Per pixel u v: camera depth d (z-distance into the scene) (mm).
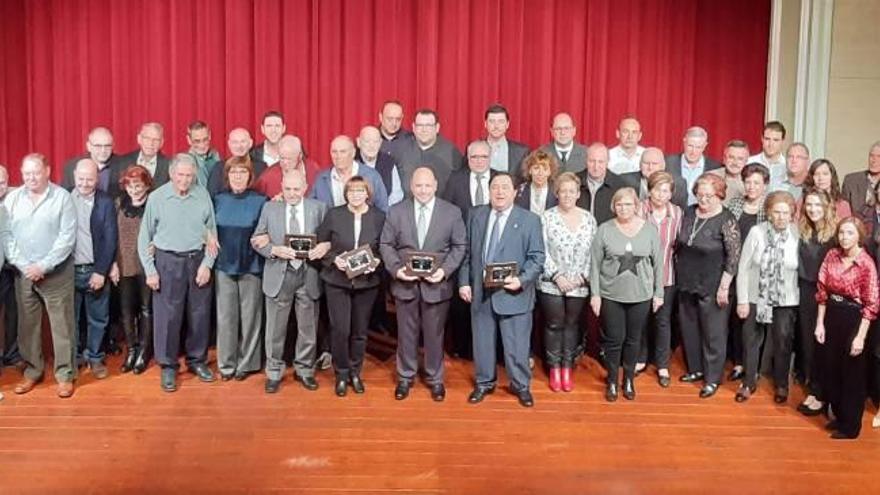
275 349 5652
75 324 5680
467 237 5570
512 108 7555
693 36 7461
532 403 5523
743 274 5543
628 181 6059
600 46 7496
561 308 5660
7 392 5617
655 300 5566
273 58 7531
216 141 7582
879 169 6062
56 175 7652
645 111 7531
